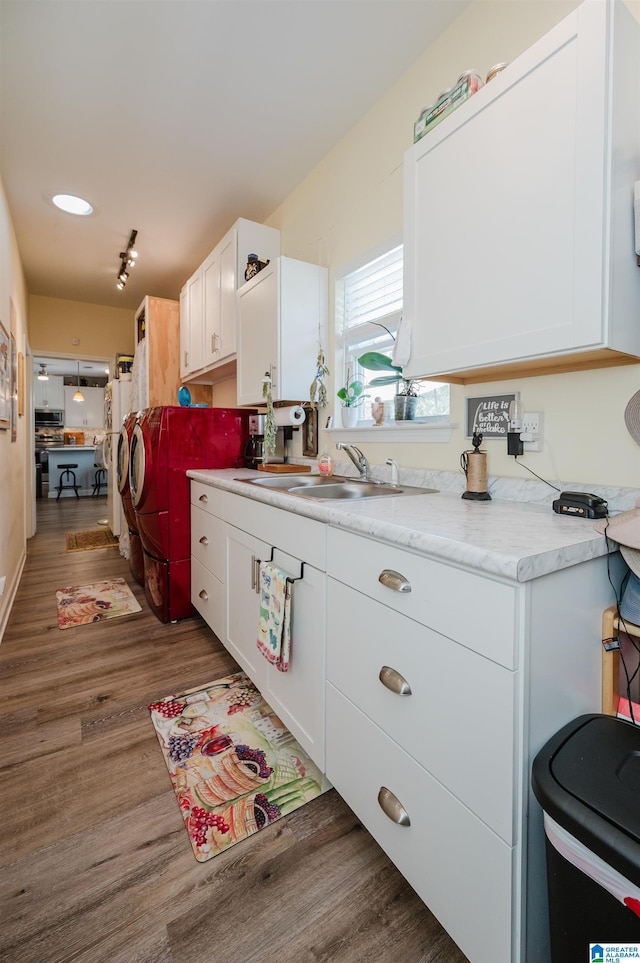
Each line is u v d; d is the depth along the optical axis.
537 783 0.66
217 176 2.53
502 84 1.05
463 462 1.47
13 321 3.02
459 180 1.17
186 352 3.49
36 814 1.22
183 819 1.21
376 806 1.02
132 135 2.21
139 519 2.73
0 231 2.40
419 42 1.68
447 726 0.83
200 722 1.62
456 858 0.81
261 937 0.92
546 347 0.98
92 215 2.96
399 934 0.93
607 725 0.79
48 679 1.91
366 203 2.04
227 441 2.65
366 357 1.85
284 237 2.75
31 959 0.87
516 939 0.72
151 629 2.43
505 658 0.71
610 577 0.90
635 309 0.95
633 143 0.92
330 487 1.87
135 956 0.88
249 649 1.71
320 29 1.63
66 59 1.76
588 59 0.88
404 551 0.92
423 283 1.29
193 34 1.65
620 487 1.11
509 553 0.71
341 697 1.14
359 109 2.02
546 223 0.97
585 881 0.62
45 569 3.54
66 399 8.70
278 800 1.28
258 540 1.60
